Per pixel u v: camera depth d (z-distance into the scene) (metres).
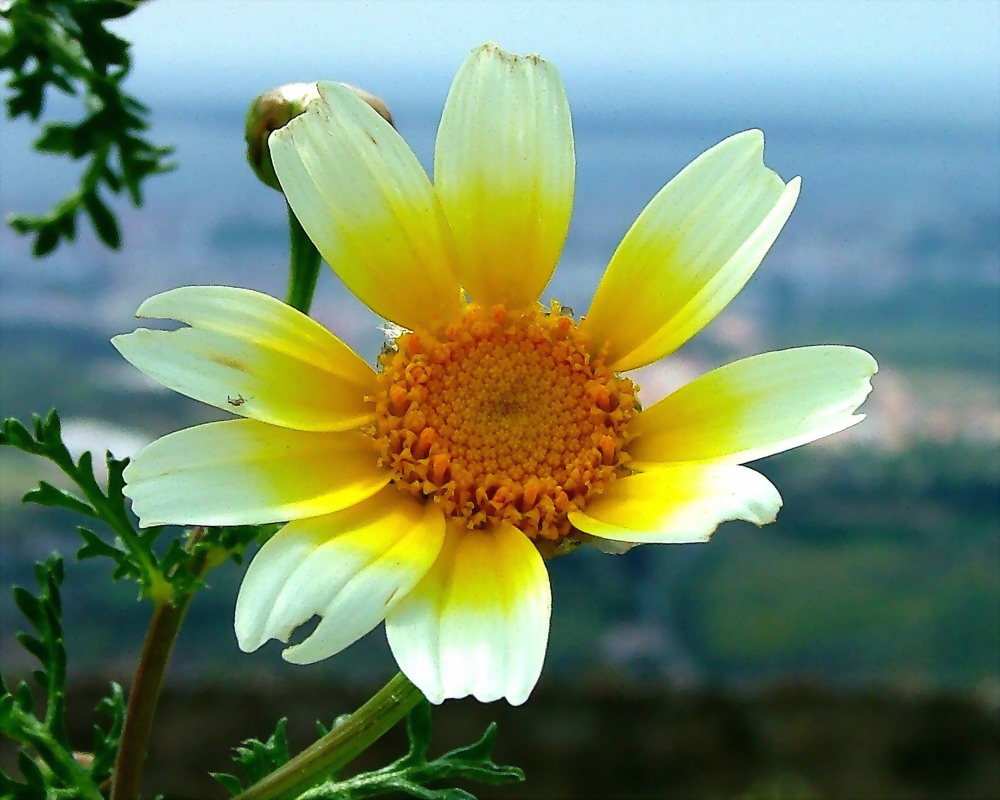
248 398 0.13
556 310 0.15
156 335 0.13
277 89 0.15
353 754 0.14
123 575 0.15
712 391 0.14
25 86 0.16
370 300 0.14
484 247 0.15
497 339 0.15
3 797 0.15
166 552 0.14
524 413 0.14
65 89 0.16
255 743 0.15
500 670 0.13
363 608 0.13
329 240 0.14
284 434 0.14
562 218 0.15
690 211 0.14
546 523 0.14
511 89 0.15
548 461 0.14
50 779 0.15
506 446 0.14
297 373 0.14
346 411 0.14
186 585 0.14
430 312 0.15
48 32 0.16
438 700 0.12
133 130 0.16
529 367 0.14
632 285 0.15
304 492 0.13
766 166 0.14
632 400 0.14
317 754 0.14
